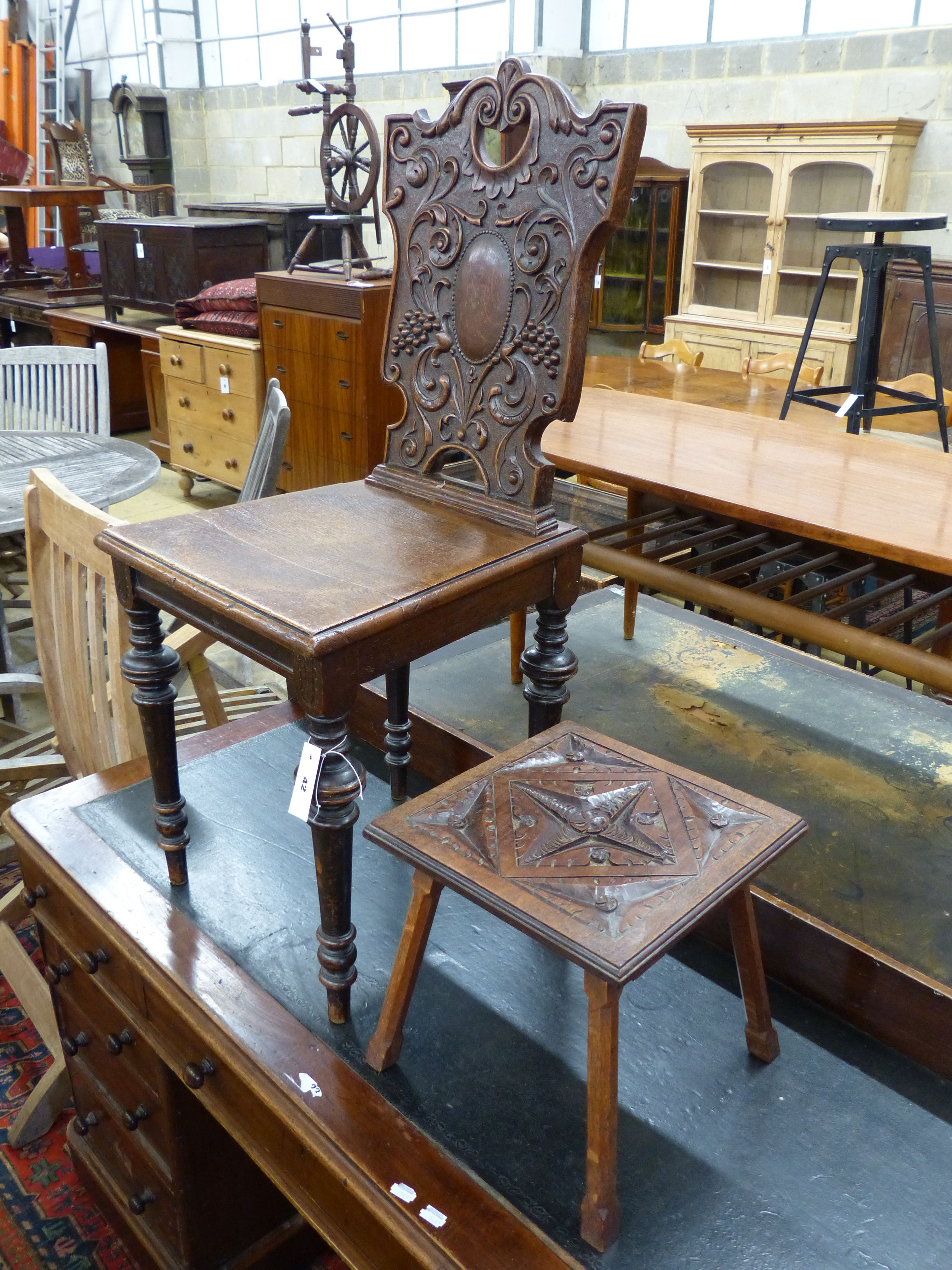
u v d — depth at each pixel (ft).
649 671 7.00
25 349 11.01
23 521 7.29
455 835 3.40
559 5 16.06
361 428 13.39
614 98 16.60
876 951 3.99
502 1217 3.14
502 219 4.12
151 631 4.32
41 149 26.48
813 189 14.16
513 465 4.27
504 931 4.56
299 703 3.46
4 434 9.91
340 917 3.75
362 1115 3.51
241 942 4.38
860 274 13.80
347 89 12.51
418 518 4.42
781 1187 3.34
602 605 8.33
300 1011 4.01
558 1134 3.50
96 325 17.79
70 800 5.37
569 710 6.38
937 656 5.27
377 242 19.43
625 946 2.83
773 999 4.25
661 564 6.51
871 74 13.70
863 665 11.10
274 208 16.85
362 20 18.66
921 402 10.03
